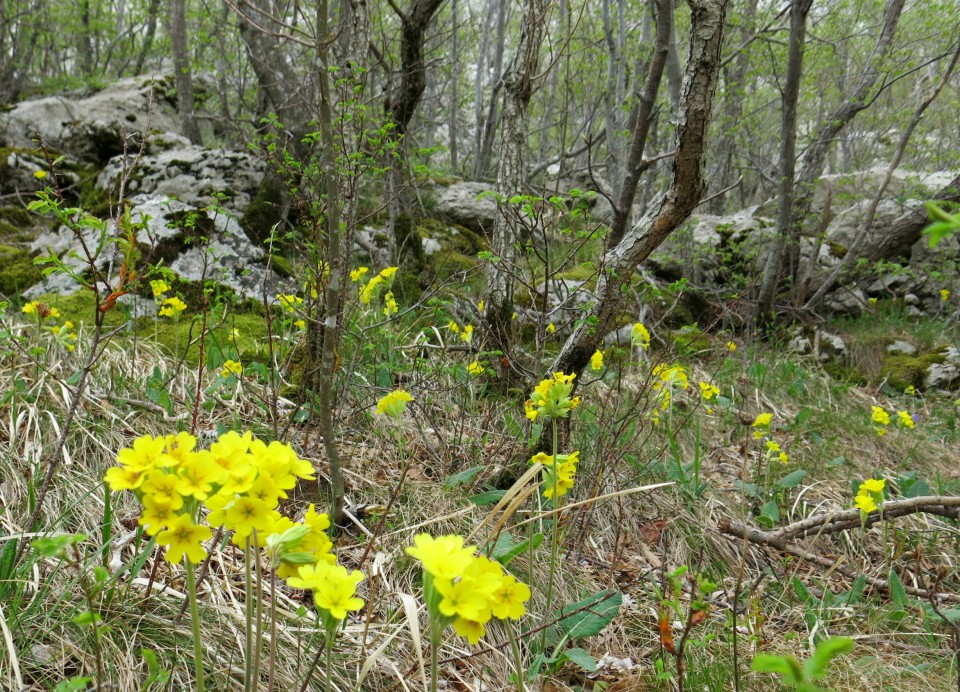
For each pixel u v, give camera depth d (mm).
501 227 3789
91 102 7891
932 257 7379
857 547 3174
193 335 3914
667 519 3035
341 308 2914
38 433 2482
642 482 3229
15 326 3467
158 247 4414
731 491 3512
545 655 2070
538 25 3576
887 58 7254
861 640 2324
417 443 3215
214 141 8648
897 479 3840
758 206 8195
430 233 6293
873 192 7785
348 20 3791
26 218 6438
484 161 9711
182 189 5566
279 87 5578
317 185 3455
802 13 5926
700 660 2035
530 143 13086
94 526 2170
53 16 11211
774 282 6559
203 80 8945
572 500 2799
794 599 2660
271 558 1079
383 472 2941
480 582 998
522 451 2904
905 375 6039
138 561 1742
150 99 1918
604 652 2166
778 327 6754
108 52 13133
